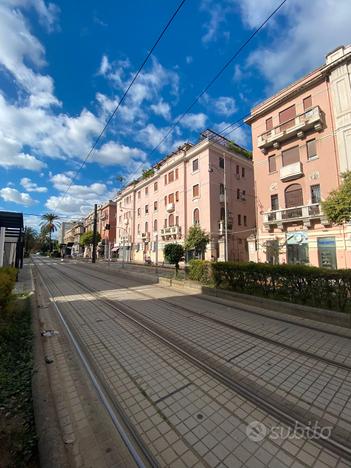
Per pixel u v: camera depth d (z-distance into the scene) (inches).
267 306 306.7
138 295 402.6
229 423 106.1
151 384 136.7
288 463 85.7
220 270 406.3
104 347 187.6
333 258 618.8
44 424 103.4
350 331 226.5
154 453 90.2
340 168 614.5
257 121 820.6
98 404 119.5
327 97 649.0
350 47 605.6
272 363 162.7
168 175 1317.7
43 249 3528.5
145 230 1534.2
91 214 2738.7
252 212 1251.2
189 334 215.8
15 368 150.3
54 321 259.3
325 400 123.5
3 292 228.4
